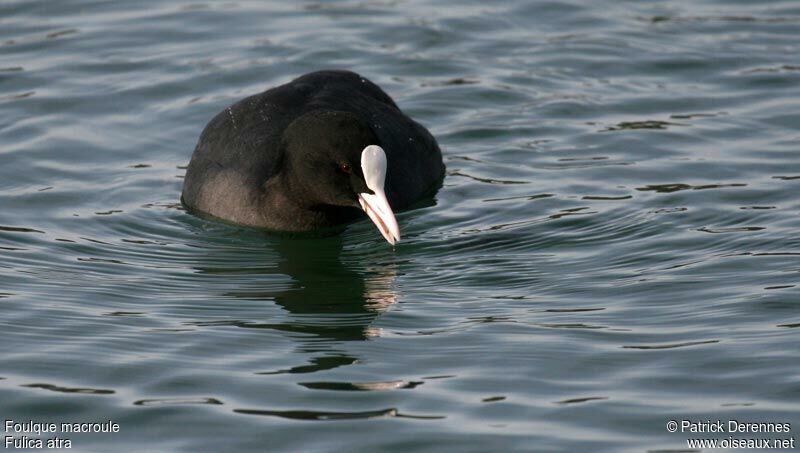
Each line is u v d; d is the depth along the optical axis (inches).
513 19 848.9
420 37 823.1
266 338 499.8
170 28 834.2
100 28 832.9
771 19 839.1
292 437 421.1
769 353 468.8
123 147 706.8
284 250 607.2
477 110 742.5
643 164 672.4
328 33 828.6
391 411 436.5
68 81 768.3
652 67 785.6
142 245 605.6
